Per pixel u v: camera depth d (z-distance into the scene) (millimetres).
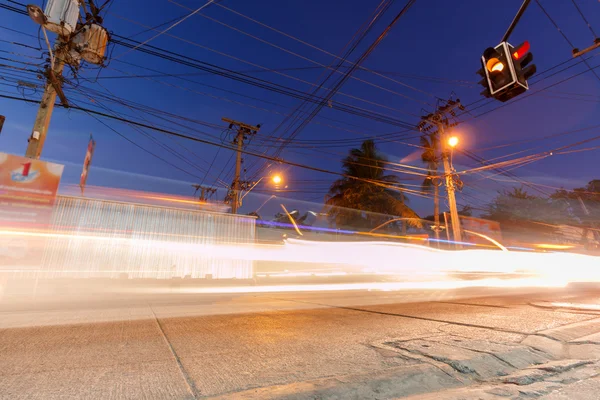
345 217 27547
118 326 4273
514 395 1951
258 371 2320
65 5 9625
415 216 28188
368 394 1912
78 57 10289
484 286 14289
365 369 2322
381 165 27344
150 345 3170
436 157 20453
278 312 5688
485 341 3174
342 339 3385
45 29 9406
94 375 2248
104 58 10438
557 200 33781
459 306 6566
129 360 2629
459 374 2311
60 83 10234
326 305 6953
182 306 6969
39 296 9531
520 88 5008
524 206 33594
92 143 12297
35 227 9883
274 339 3412
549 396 1947
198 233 13781
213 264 13789
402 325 4246
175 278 12797
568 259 23344
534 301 7621
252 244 15008
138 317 5164
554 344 3223
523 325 4199
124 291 11281
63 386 2027
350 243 21141
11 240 9492
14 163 9602
